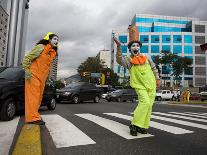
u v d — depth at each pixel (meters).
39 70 5.57
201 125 6.70
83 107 13.04
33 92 5.55
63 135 5.00
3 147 4.02
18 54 22.75
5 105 6.97
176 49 91.69
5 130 5.46
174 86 72.44
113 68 97.50
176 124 6.76
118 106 14.42
